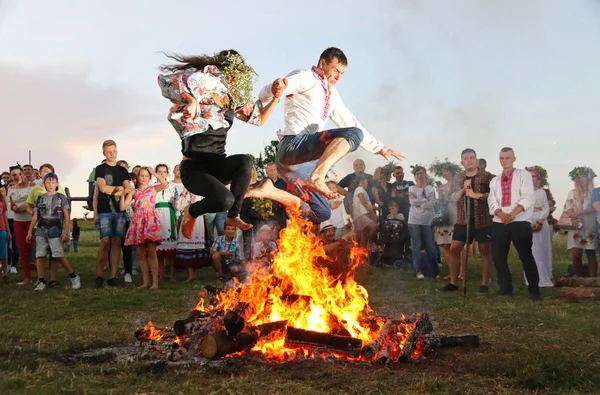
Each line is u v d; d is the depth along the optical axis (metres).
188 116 3.93
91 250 15.99
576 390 3.46
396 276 9.57
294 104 4.82
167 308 6.64
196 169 4.06
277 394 3.32
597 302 6.87
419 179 9.39
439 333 5.20
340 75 4.89
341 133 4.55
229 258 9.27
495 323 5.61
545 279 8.41
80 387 3.38
